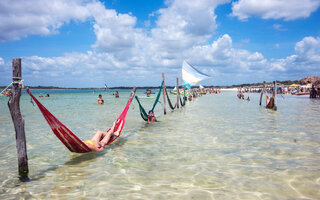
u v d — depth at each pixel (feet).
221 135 28.14
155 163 17.83
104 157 19.63
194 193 12.62
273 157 18.93
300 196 12.08
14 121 15.05
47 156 19.98
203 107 73.31
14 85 14.42
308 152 20.29
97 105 78.64
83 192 12.95
